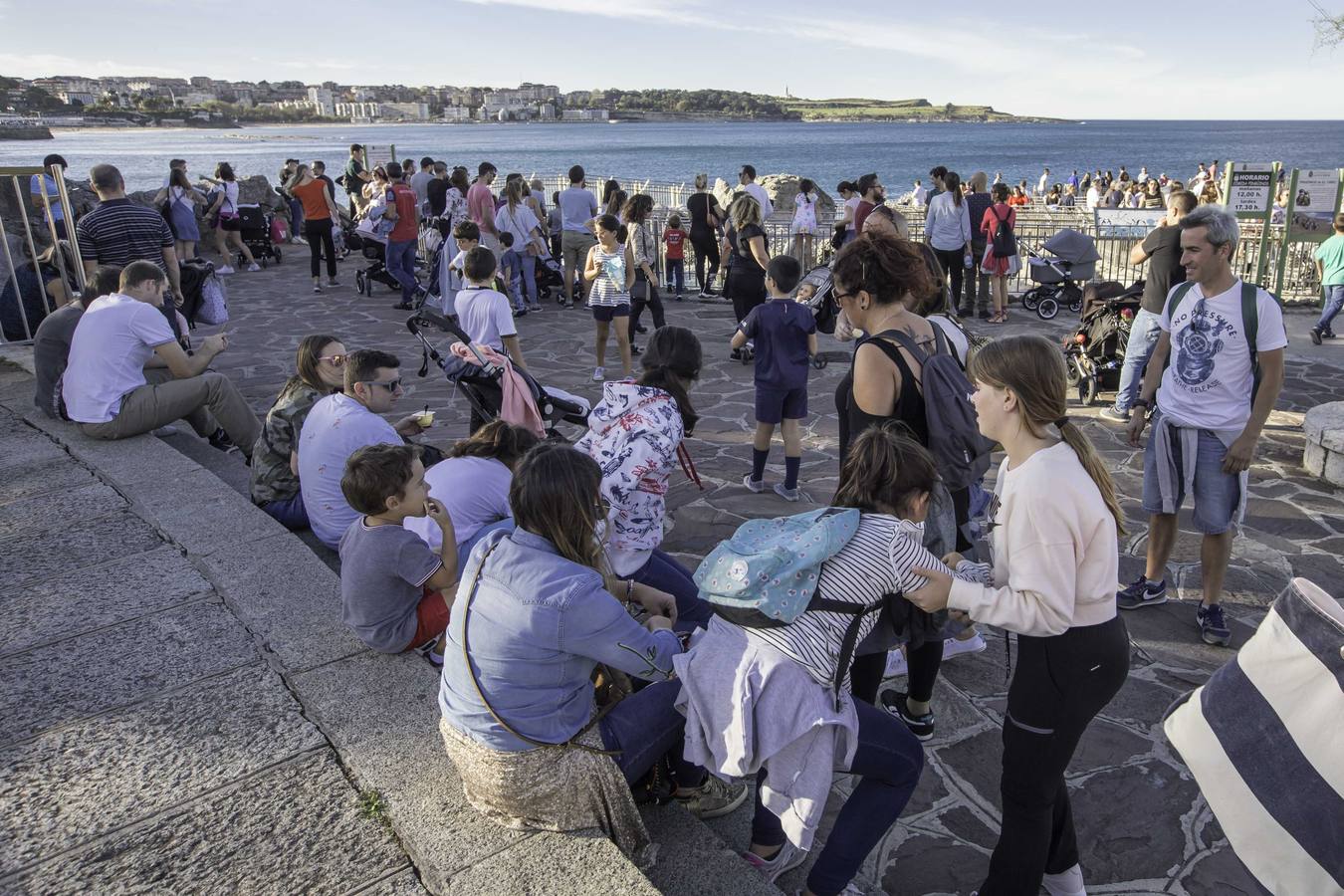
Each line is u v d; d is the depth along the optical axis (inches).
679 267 577.3
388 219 511.5
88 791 113.0
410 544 134.2
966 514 132.4
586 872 95.3
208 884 98.5
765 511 241.8
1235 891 119.6
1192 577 203.5
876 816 104.7
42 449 236.5
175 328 312.3
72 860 102.0
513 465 163.6
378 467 130.8
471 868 96.4
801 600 94.1
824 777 93.7
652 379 143.5
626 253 370.3
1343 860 73.5
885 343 123.2
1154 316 295.0
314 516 182.1
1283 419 314.2
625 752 102.8
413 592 137.6
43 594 162.1
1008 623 92.1
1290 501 246.8
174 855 102.7
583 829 101.0
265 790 112.8
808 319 238.2
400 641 138.1
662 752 106.3
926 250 143.1
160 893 97.2
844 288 129.8
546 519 98.1
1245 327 159.8
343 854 102.2
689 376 145.9
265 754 119.6
